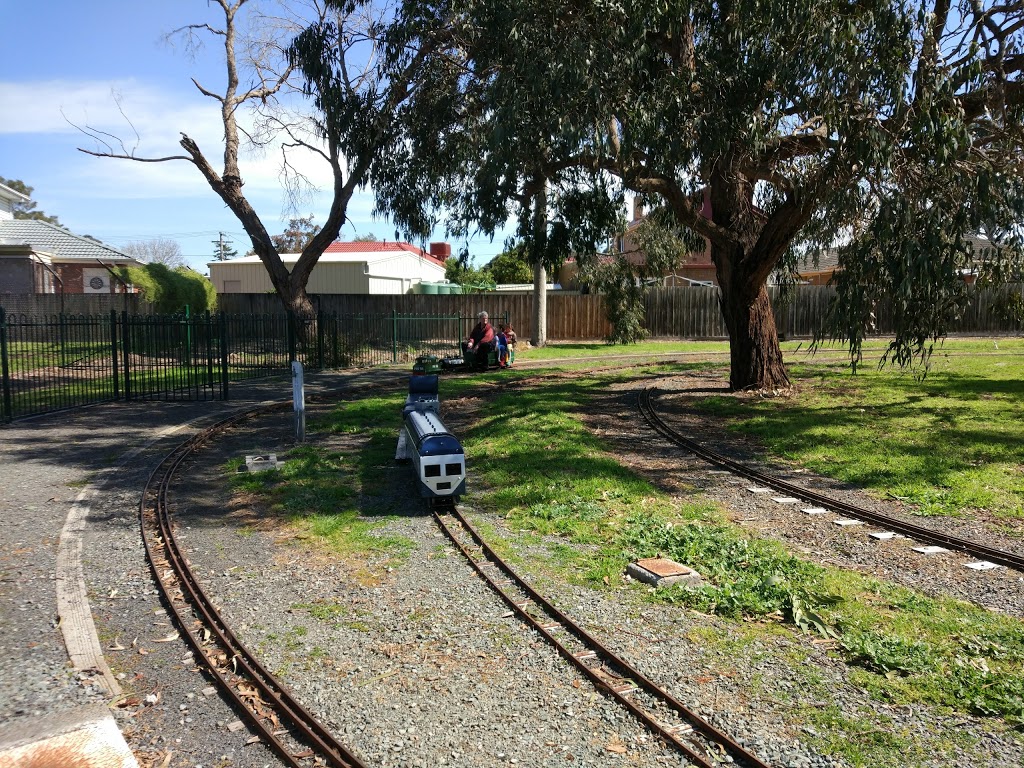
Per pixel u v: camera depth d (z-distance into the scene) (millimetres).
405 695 4605
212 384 17234
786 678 4762
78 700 4469
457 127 15578
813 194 12484
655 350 28031
